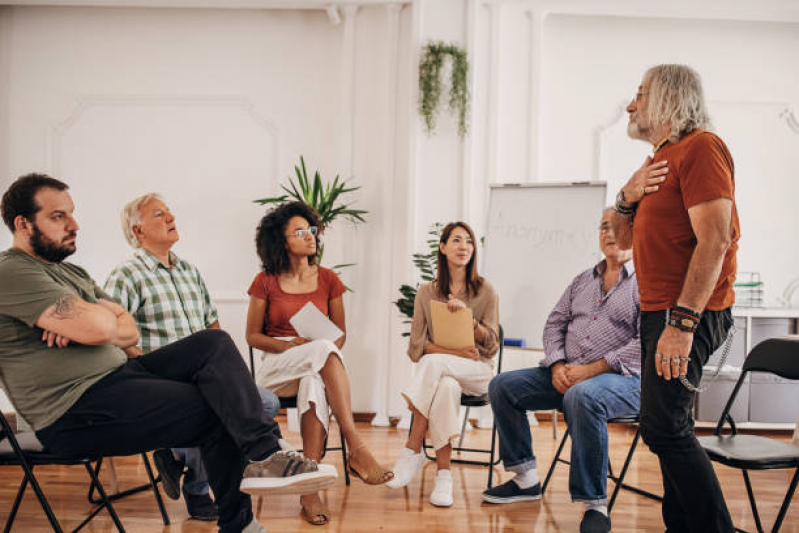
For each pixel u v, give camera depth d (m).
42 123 4.50
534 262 3.61
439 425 2.64
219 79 4.52
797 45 4.54
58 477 2.95
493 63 4.33
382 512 2.48
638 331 2.54
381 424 4.20
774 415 3.95
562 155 4.50
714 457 1.99
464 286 3.01
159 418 1.77
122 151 4.50
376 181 4.39
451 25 4.29
